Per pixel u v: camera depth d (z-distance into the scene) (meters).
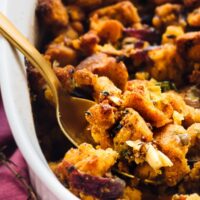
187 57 0.36
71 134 0.32
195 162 0.31
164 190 0.30
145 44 0.38
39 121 0.34
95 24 0.39
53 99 0.34
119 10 0.39
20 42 0.33
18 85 0.32
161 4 0.41
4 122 0.37
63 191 0.26
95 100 0.33
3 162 0.35
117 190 0.28
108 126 0.30
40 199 0.32
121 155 0.30
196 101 0.35
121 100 0.31
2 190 0.34
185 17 0.40
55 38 0.38
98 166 0.28
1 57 0.32
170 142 0.30
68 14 0.39
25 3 0.37
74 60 0.37
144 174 0.30
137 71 0.37
